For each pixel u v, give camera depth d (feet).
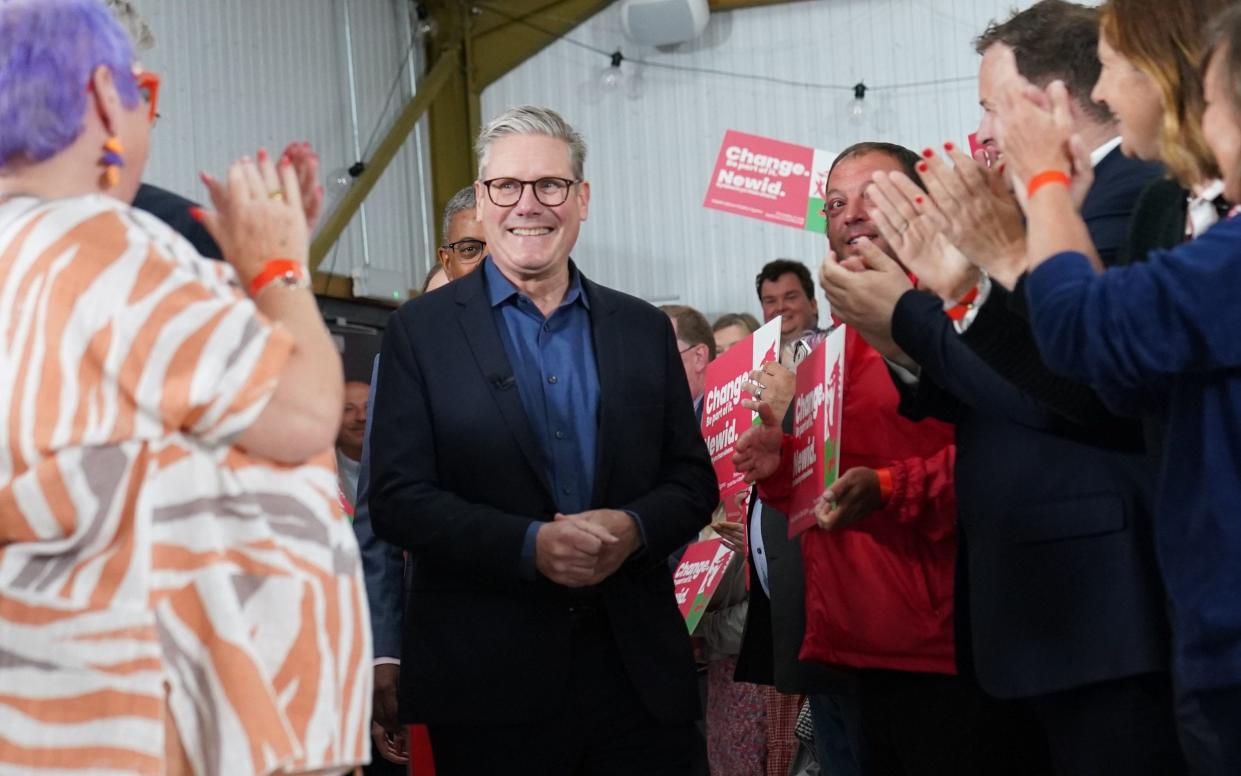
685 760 8.54
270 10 25.73
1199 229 5.83
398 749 10.29
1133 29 5.86
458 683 8.17
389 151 28.68
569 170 8.98
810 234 29.55
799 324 19.38
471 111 31.35
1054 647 6.68
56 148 5.22
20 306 5.07
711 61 30.25
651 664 8.39
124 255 5.04
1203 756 5.41
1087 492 6.73
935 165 6.68
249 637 5.12
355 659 5.43
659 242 30.48
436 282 11.78
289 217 5.54
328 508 5.49
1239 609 5.16
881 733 8.90
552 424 8.66
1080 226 5.84
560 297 9.00
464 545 8.09
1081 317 5.45
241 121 24.62
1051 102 6.10
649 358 8.97
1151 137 6.13
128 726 4.93
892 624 8.54
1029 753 8.36
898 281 7.78
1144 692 6.52
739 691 13.98
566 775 8.28
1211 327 5.12
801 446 9.17
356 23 28.58
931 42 28.81
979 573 7.11
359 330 28.19
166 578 5.07
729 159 18.88
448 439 8.47
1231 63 5.32
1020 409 6.78
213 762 5.00
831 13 29.48
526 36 31.19
